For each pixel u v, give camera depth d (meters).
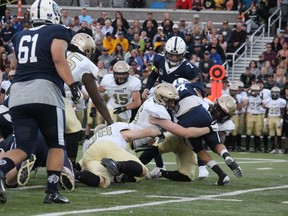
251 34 48.12
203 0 52.78
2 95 30.94
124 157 18.36
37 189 17.55
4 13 53.09
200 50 43.91
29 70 14.93
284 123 38.25
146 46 45.50
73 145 18.67
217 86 33.84
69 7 53.81
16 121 14.97
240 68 45.88
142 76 41.44
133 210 14.66
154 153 20.30
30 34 15.13
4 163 14.79
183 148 20.19
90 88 18.69
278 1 48.56
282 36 44.25
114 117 26.95
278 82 40.69
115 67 25.70
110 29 47.19
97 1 56.53
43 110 14.82
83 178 17.95
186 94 19.53
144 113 19.16
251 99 38.88
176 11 52.50
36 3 15.47
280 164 29.45
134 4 54.56
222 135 20.27
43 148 17.95
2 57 43.03
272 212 14.84
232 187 19.16
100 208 14.82
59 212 14.12
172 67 22.44
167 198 16.66
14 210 14.28
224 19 51.72
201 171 20.92
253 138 41.34
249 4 51.53
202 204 15.77
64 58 14.93
